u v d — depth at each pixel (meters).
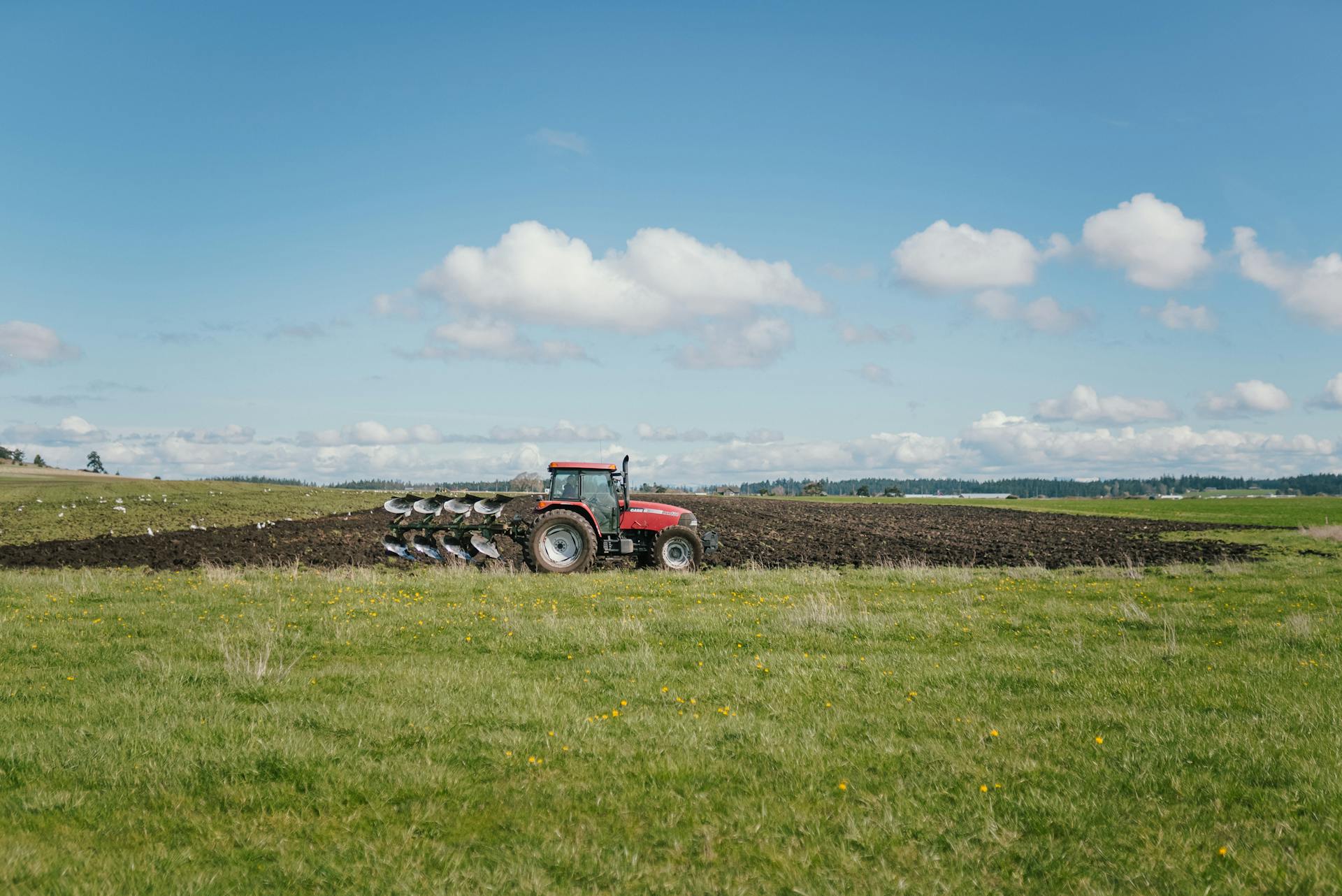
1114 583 18.00
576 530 20.27
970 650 10.77
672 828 5.31
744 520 45.84
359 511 48.28
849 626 11.95
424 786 5.89
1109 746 6.86
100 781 5.93
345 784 5.88
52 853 4.83
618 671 9.34
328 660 10.10
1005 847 5.11
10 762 6.19
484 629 11.78
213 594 14.81
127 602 14.07
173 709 7.64
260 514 44.41
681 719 7.46
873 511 62.00
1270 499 96.25
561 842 5.07
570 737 6.96
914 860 4.98
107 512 44.03
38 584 16.47
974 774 6.26
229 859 4.88
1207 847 5.12
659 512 21.23
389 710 7.63
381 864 4.80
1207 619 12.88
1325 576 19.02
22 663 9.63
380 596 14.61
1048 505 82.44
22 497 55.75
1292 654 10.42
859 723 7.47
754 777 6.13
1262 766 6.35
